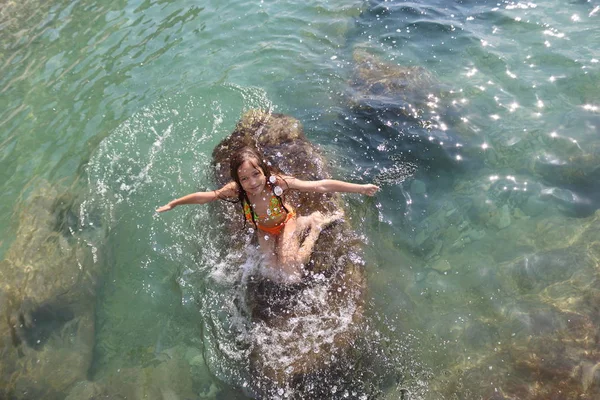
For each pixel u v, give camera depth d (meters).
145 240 2.97
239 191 2.74
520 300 2.42
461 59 3.94
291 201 2.99
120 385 2.33
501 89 3.58
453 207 2.89
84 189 3.31
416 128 3.40
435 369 2.20
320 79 4.02
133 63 4.34
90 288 2.77
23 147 3.68
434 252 2.69
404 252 2.71
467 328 2.34
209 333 2.48
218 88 4.02
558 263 2.54
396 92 3.73
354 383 2.19
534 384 2.10
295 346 2.34
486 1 4.55
